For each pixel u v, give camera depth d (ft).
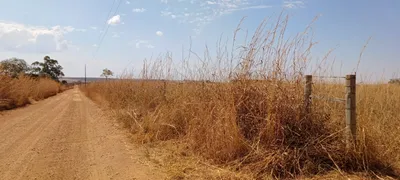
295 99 18.07
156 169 17.38
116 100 48.62
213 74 21.91
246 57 19.79
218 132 18.26
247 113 18.79
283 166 15.60
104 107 55.42
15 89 59.82
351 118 16.06
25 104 64.18
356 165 15.85
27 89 69.46
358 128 16.49
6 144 24.12
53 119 40.01
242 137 17.67
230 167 16.65
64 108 56.85
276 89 18.22
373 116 20.44
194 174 16.11
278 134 17.26
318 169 15.65
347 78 16.14
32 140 25.76
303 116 17.78
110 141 25.36
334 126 17.35
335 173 15.30
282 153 16.24
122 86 50.85
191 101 24.48
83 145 24.06
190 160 18.49
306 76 18.39
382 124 20.48
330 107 18.48
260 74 19.33
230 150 17.46
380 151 16.71
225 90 19.95
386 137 18.84
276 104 17.66
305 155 16.38
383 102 24.67
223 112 18.85
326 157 16.37
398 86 28.48
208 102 21.38
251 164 16.24
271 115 17.46
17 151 21.86
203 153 19.10
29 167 18.08
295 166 15.74
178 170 16.70
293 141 17.12
